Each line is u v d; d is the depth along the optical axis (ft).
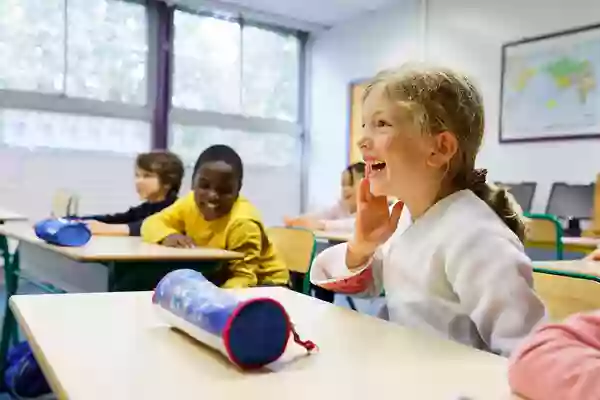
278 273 6.86
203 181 6.85
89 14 17.12
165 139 18.56
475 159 3.01
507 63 15.35
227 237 6.71
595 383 1.44
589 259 5.94
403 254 3.00
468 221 2.76
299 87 21.48
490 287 2.56
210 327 2.01
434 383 1.81
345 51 20.11
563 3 14.17
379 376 1.87
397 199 3.09
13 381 6.57
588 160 13.67
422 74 2.86
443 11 16.98
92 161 17.24
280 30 20.94
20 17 16.02
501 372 1.92
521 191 14.58
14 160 16.03
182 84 18.95
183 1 18.31
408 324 2.93
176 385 1.73
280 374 1.88
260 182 20.70
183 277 2.49
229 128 19.94
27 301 2.92
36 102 16.29
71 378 1.76
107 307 2.78
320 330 2.48
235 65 20.03
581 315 1.77
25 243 8.13
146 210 9.72
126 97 17.88
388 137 2.84
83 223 7.07
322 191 20.95
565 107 14.11
